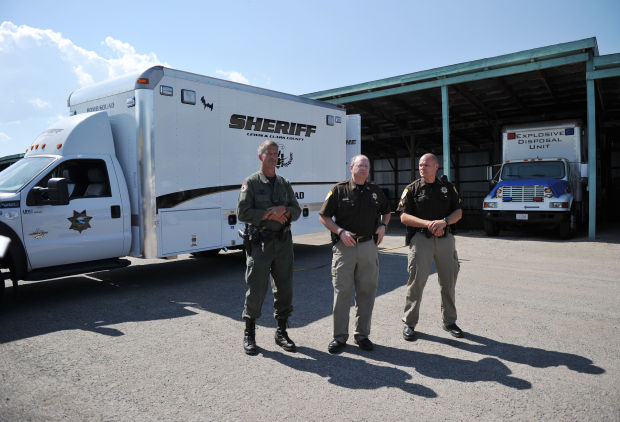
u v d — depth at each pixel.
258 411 2.82
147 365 3.56
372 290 3.89
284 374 3.38
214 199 6.89
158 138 6.09
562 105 16.23
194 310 5.17
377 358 3.68
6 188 5.40
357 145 10.26
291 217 3.88
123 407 2.87
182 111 6.41
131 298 5.75
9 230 5.05
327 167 9.30
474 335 4.19
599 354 3.70
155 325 4.61
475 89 13.98
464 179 23.98
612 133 19.34
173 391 3.10
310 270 7.61
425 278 4.06
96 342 4.09
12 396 3.03
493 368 3.44
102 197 5.88
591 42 9.88
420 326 4.49
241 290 6.18
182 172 6.41
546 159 12.25
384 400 2.95
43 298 5.79
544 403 2.88
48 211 5.38
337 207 3.80
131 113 6.09
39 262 5.34
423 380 3.25
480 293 5.76
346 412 2.80
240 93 7.29
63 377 3.33
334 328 3.86
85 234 5.70
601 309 5.00
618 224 15.04
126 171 6.21
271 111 7.89
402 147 24.25
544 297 5.55
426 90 13.96
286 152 8.24
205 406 2.88
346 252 3.80
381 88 13.30
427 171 3.96
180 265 8.28
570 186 11.90
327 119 9.27
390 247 10.42
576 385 3.13
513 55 10.81
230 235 7.18
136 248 6.16
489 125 17.77
